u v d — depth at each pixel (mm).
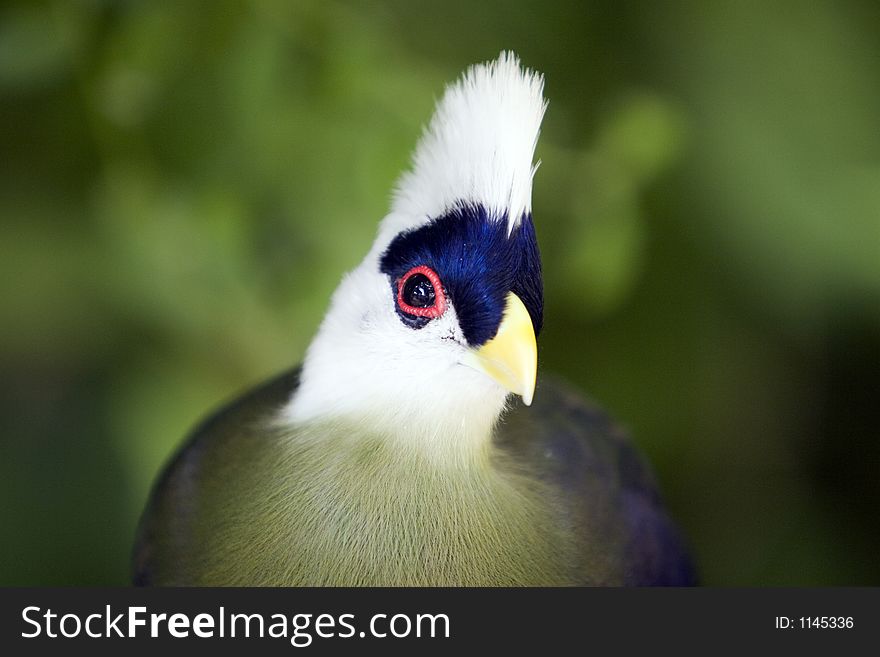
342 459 6145
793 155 9398
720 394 10914
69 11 8688
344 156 8625
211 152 8906
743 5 9750
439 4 9797
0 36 8641
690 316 10750
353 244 8648
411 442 6117
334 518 6109
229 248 8922
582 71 10102
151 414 9352
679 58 9836
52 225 10070
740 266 9953
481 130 5816
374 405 6125
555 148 8922
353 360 6180
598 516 7211
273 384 7391
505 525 6219
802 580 10938
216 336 9219
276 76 8648
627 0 10062
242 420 7000
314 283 8758
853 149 9438
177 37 8664
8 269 9969
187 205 8984
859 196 9250
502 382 5793
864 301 10125
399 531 6098
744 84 9602
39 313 10078
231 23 8625
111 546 9492
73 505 9641
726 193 9477
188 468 7141
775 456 11430
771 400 11125
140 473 9242
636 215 9062
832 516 11305
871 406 11430
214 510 6539
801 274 9398
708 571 11133
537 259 5953
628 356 10836
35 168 10195
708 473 11289
